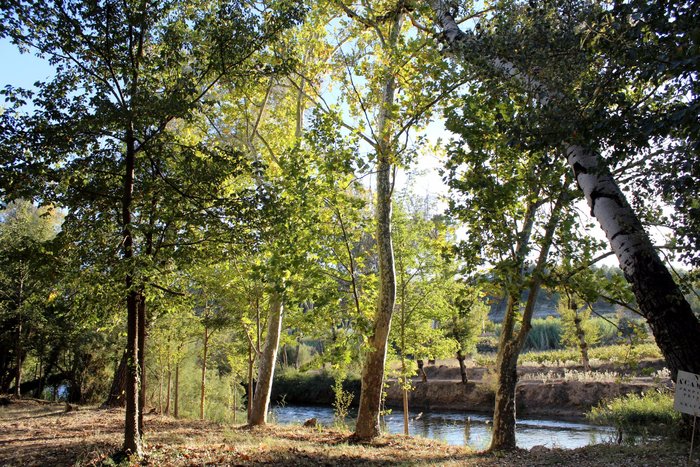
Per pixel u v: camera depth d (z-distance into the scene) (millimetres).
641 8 4391
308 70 13938
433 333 19609
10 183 7418
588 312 31484
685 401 5902
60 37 7992
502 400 10961
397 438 13422
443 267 17266
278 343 16672
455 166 8891
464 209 9117
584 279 9422
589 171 5426
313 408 35625
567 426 22938
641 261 6074
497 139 8617
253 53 9641
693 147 4254
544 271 9898
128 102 7879
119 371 20578
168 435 12305
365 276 13320
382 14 12883
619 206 6297
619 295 9227
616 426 12352
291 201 10625
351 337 12422
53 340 26672
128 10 8141
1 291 23859
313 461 9352
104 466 8125
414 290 18906
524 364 36906
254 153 14891
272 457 9352
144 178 9008
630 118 4934
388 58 11344
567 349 40250
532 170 9312
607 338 42500
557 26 6012
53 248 7941
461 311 10273
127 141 8312
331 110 11547
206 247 9297
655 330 6082
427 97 10203
